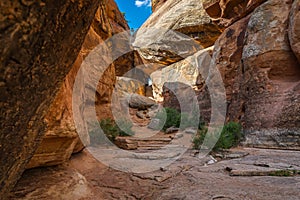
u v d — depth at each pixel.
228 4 13.02
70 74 3.65
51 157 3.03
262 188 3.26
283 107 8.05
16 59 1.03
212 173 4.38
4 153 1.29
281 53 9.12
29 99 1.27
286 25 9.27
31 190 2.59
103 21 9.37
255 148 7.82
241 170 4.25
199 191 3.25
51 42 1.23
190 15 17.45
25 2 0.93
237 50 12.08
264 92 9.06
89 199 3.00
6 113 1.14
